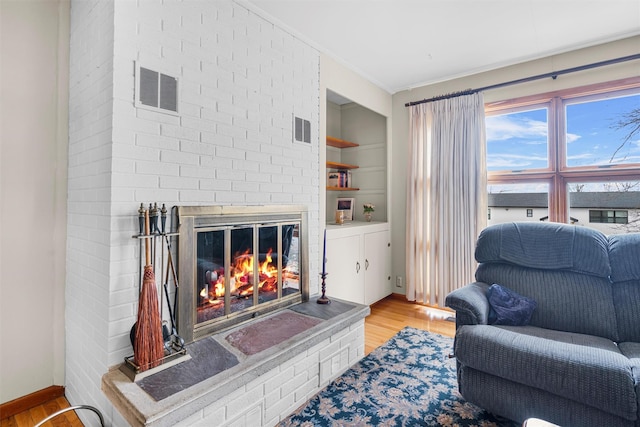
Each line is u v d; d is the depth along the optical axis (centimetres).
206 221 187
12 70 180
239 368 151
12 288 182
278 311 230
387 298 396
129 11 157
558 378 141
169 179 172
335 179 398
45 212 191
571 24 246
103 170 156
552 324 199
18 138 182
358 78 336
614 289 196
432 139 356
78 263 182
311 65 272
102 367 156
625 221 268
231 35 204
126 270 157
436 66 322
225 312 197
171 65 173
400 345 262
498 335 166
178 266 174
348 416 174
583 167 286
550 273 212
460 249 333
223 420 143
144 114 162
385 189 396
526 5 222
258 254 219
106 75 155
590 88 278
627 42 263
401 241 391
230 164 202
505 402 159
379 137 402
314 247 274
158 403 124
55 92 193
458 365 184
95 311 163
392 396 192
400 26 248
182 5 178
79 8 185
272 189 232
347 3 218
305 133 263
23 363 186
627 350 164
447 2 219
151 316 149
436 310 353
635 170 263
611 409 130
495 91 326
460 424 167
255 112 219
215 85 194
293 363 179
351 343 227
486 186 324
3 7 177
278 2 215
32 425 172
